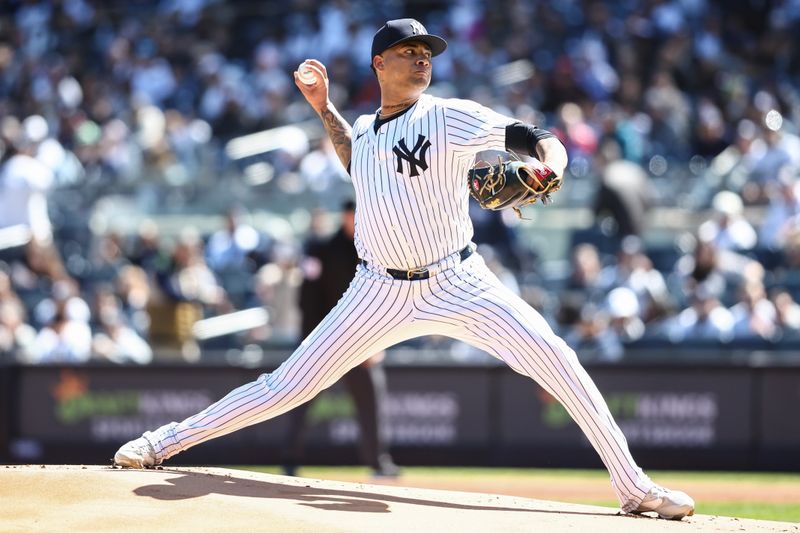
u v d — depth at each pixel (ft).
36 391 135.74
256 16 261.85
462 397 131.85
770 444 127.85
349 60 232.32
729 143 207.41
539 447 130.31
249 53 258.16
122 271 173.68
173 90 243.81
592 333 143.02
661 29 239.09
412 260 58.18
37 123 206.59
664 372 129.90
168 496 56.13
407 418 132.57
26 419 135.64
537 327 58.65
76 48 266.36
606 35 236.84
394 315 59.11
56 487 56.85
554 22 238.48
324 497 59.00
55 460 135.03
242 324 164.14
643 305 148.77
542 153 54.85
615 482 59.77
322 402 131.44
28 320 173.68
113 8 278.87
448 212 57.98
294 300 153.38
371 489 64.23
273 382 61.21
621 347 140.77
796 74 243.60
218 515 53.26
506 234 173.37
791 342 137.28
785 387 127.85
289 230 191.52
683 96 222.89
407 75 57.72
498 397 131.44
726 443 128.67
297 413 106.73
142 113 211.41
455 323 59.21
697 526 57.16
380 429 107.34
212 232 194.90
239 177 201.57
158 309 155.22
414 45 57.88
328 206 193.98
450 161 57.26
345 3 249.55
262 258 179.73
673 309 150.82
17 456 135.23
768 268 166.30
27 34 269.64
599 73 222.48
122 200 198.49
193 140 208.74
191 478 60.08
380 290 59.00
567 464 129.59
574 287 159.22
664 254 177.88
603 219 180.14
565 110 200.23
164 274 160.86
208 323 162.30
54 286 168.55
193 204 198.39
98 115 234.79
